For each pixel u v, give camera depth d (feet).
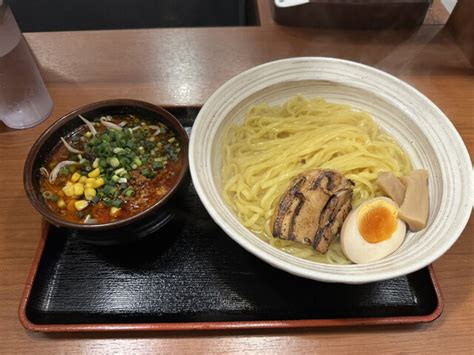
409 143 1.24
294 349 0.95
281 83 1.29
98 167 1.18
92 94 1.48
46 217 0.99
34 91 1.38
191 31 1.72
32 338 0.96
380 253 1.00
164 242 1.13
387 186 1.11
